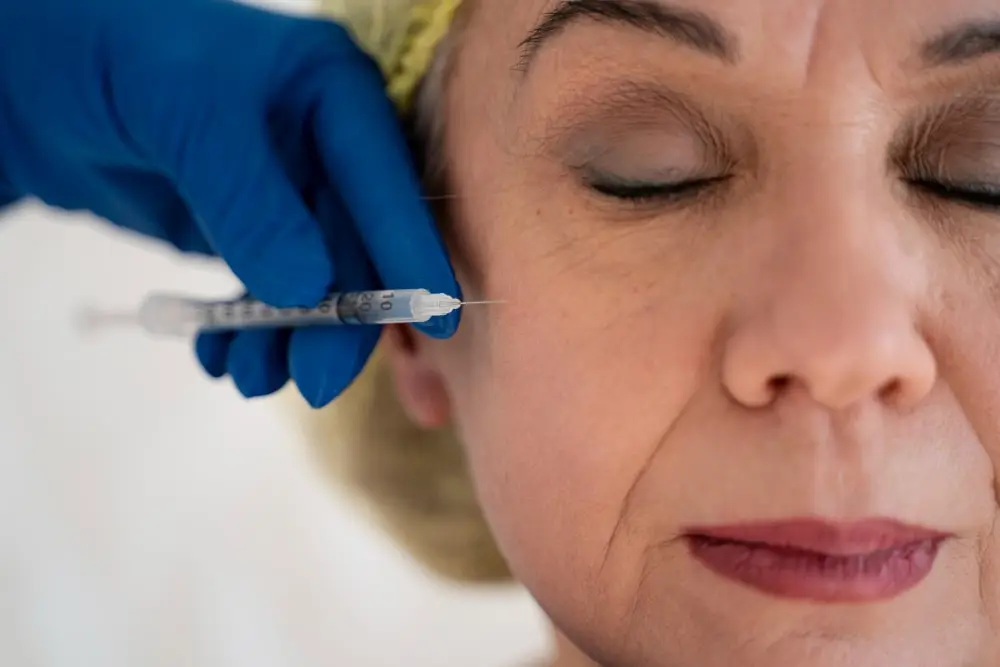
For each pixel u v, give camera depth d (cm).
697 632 66
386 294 74
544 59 68
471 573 124
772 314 59
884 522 61
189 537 149
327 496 155
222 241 79
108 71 81
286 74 83
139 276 152
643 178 67
